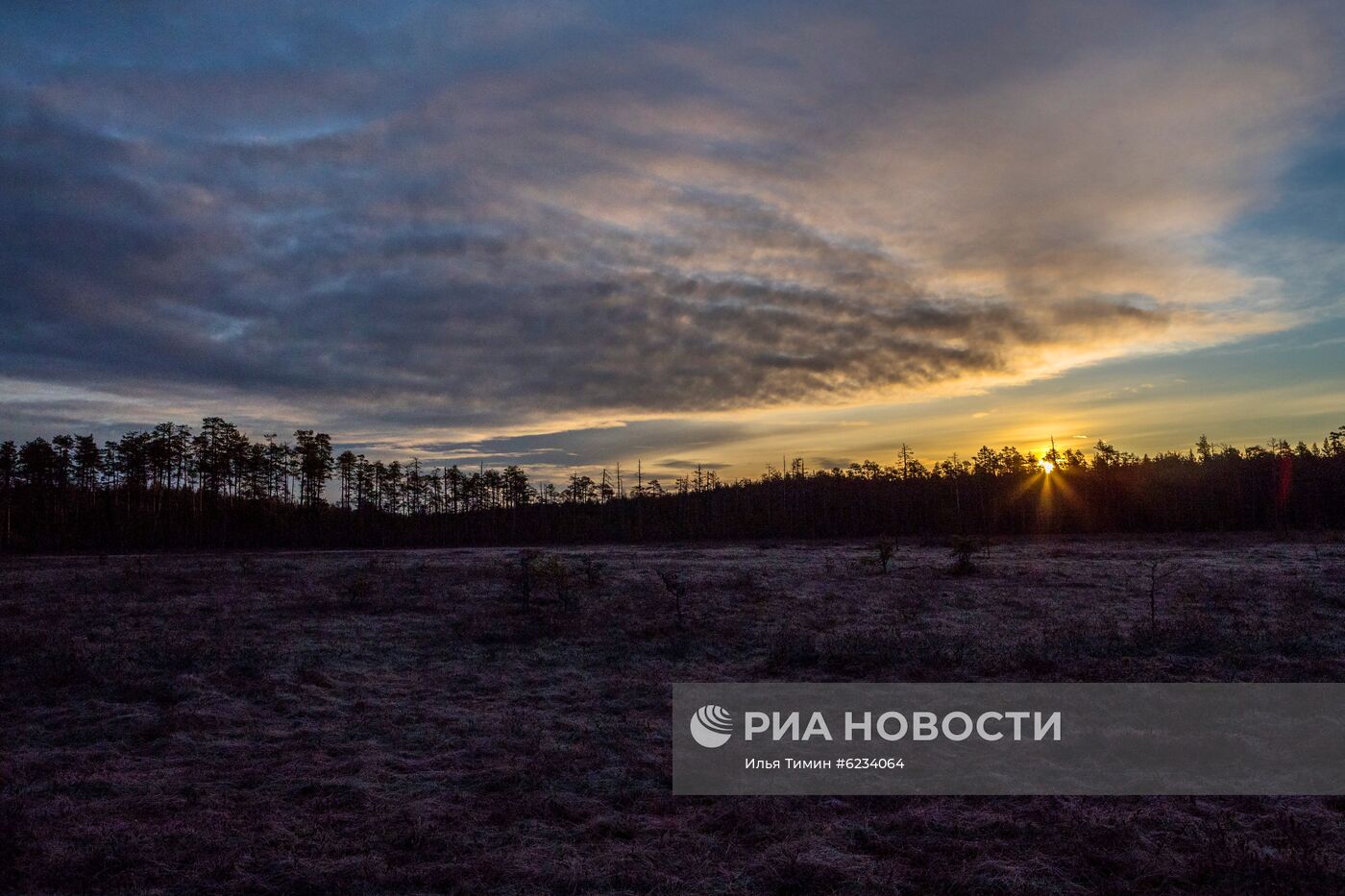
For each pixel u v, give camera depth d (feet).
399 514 289.53
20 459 223.92
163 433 242.78
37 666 41.60
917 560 109.09
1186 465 266.77
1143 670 37.60
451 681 40.37
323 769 26.94
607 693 37.35
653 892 18.44
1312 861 18.47
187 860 20.07
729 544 209.87
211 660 44.47
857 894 18.03
